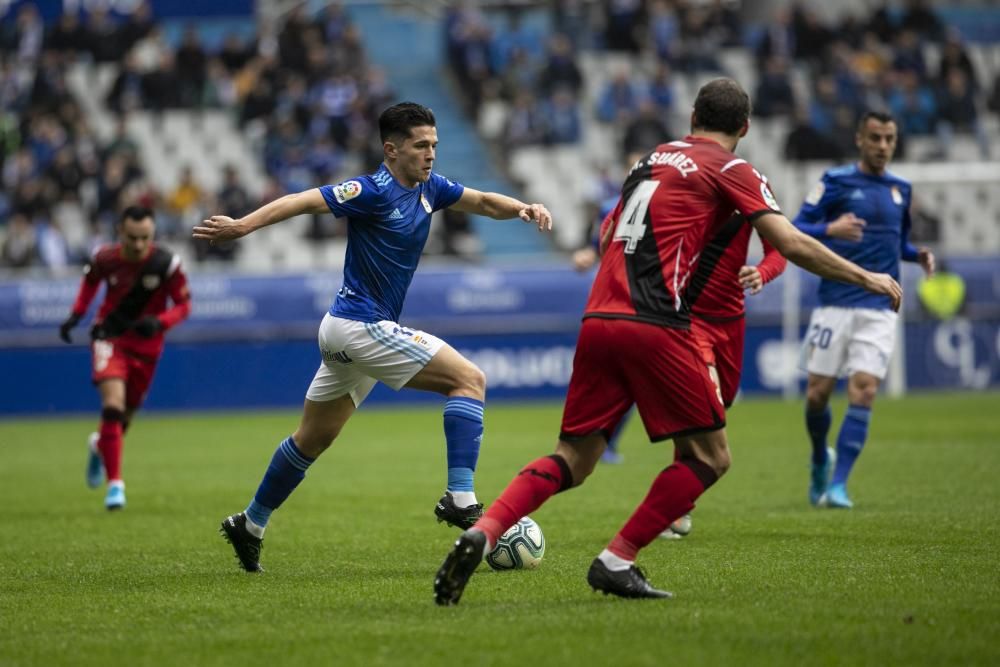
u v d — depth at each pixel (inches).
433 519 1209.4
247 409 2832.2
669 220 759.7
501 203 946.7
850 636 666.2
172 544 1090.7
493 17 3919.8
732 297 997.8
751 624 695.7
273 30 3745.1
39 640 705.0
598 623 703.1
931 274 1302.9
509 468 1648.6
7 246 2920.8
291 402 2847.0
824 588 800.9
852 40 3722.9
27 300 2780.5
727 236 896.3
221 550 1047.6
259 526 922.7
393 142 887.1
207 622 743.1
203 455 1930.4
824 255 741.9
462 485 903.7
